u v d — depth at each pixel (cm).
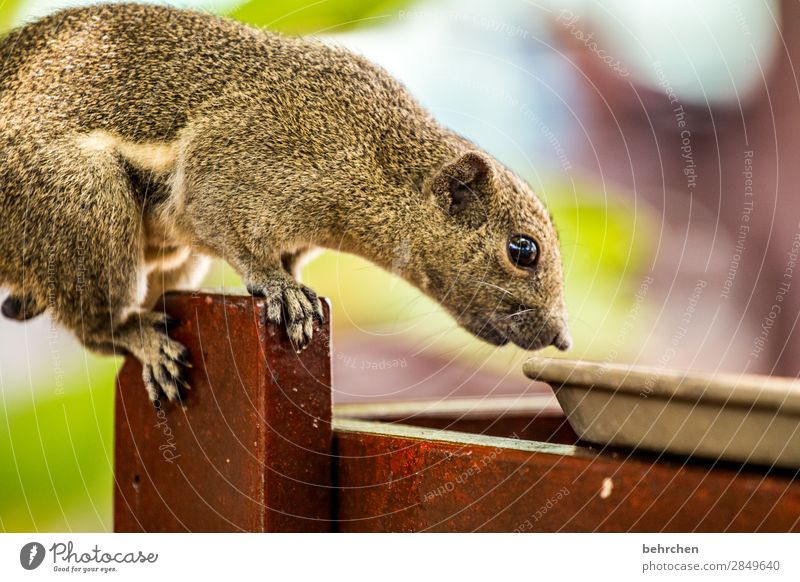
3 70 539
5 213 532
